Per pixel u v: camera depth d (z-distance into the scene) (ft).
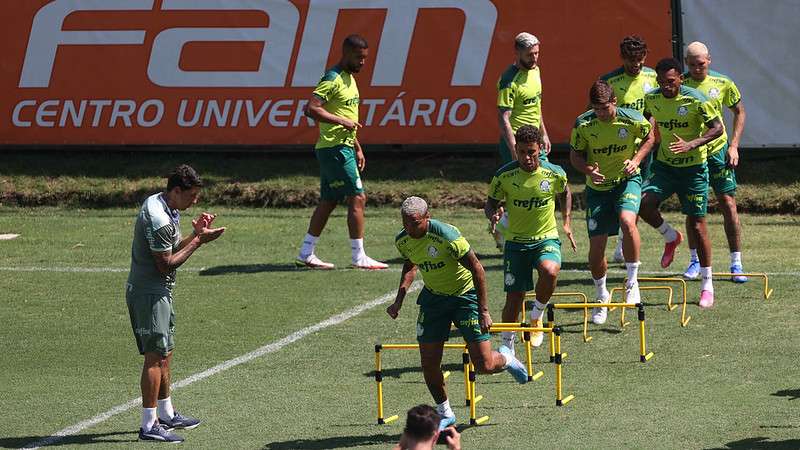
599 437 111.65
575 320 155.12
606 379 131.23
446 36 233.96
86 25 245.86
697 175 157.89
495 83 233.14
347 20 236.84
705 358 136.67
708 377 129.90
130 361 146.00
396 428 117.60
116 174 244.63
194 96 243.40
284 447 112.98
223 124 242.99
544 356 141.90
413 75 235.40
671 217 213.05
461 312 116.16
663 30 225.35
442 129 235.61
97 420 123.34
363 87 236.84
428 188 231.09
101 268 192.85
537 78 174.81
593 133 149.07
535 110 174.70
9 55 248.93
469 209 225.56
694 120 157.99
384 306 164.96
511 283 138.00
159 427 116.57
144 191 237.45
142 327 115.65
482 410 122.42
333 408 124.98
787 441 108.47
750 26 223.92
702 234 157.38
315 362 142.10
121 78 245.65
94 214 231.91
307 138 240.53
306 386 133.28
